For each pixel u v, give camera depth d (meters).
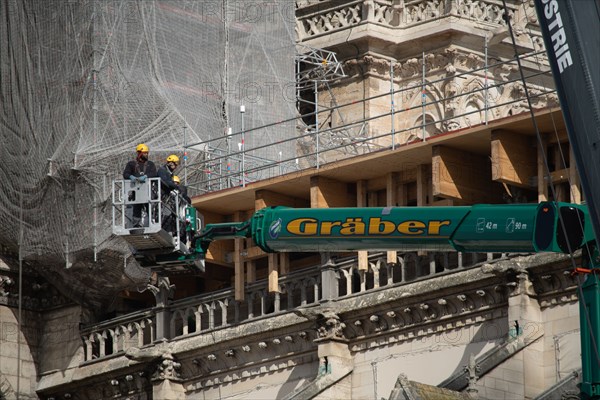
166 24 114.12
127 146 110.94
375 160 101.94
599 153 66.56
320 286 103.81
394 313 100.06
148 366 109.62
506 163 97.06
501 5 121.81
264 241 79.69
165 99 112.56
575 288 93.75
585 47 66.75
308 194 106.00
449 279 98.06
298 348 104.12
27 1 113.81
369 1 122.12
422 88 115.94
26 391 114.94
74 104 111.88
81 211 110.94
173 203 81.56
